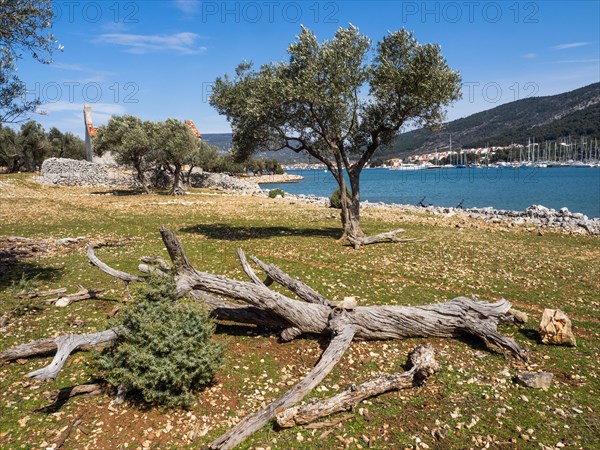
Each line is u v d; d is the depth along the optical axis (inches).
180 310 341.4
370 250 816.9
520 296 557.6
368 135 960.3
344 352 382.3
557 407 311.0
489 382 344.8
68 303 501.4
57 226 1048.8
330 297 535.2
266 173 5895.7
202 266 691.4
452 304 422.6
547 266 711.1
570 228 1078.4
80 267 665.0
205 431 283.3
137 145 1947.6
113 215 1270.9
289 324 416.2
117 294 536.4
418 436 280.2
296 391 314.7
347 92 796.0
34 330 431.5
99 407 306.3
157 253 770.8
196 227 1088.2
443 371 358.9
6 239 820.6
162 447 268.5
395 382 324.5
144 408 305.7
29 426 284.2
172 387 308.5
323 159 904.9
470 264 718.5
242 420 284.7
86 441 271.9
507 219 1240.8
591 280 632.4
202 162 2822.3
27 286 513.7
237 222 1194.0
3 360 368.8
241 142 967.0
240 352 391.5
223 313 431.8
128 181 2501.2
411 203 2223.2
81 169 2477.9
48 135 3476.9
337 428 287.1
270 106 844.6
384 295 545.0
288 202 1823.3
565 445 269.9
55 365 286.8
